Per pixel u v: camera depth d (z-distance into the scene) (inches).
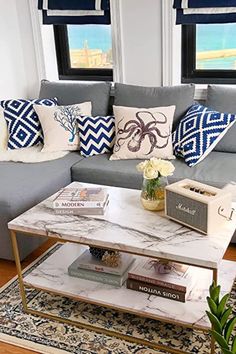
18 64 145.8
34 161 114.8
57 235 72.4
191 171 102.0
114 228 72.1
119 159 113.4
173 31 123.7
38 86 149.4
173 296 71.9
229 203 70.3
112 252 79.0
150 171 74.5
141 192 80.4
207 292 73.4
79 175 111.7
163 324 77.3
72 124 121.7
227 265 80.6
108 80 147.6
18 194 94.9
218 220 68.9
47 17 139.0
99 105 127.5
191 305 70.7
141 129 111.6
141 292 74.6
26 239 97.7
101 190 82.4
